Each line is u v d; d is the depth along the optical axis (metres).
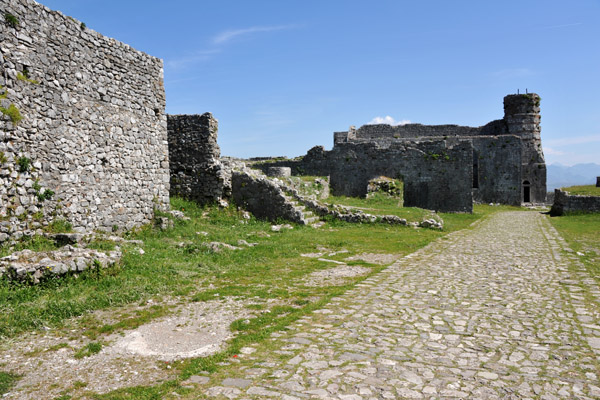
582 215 26.14
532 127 46.50
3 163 9.98
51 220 11.37
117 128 14.08
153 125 16.05
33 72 10.91
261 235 16.31
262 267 11.09
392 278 9.88
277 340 6.00
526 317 6.91
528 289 8.70
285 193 22.19
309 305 7.67
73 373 5.08
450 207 32.38
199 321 6.93
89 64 12.91
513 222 24.05
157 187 16.23
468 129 48.34
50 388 4.71
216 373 4.97
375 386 4.60
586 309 7.27
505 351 5.55
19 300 7.16
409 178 33.25
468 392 4.46
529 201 46.41
